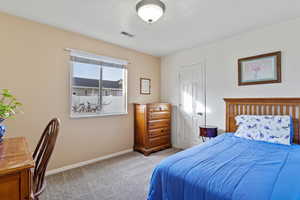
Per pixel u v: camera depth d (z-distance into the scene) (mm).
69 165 2553
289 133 1972
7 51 2041
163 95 4031
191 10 1951
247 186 1015
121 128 3277
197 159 1484
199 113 3254
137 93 3586
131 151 3430
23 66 2150
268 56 2373
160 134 3471
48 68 2355
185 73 3531
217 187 1057
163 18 2148
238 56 2695
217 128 2943
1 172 784
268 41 2389
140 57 3648
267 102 2342
